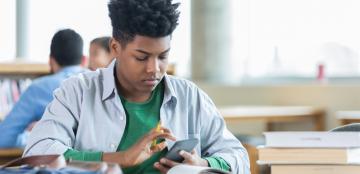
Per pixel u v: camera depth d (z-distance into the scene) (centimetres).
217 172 158
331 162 170
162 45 166
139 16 162
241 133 493
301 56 506
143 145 159
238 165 181
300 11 504
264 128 486
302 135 172
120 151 169
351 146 170
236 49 533
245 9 532
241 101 502
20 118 310
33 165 141
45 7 561
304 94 473
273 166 172
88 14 550
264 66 526
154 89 183
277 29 518
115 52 174
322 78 480
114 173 129
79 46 322
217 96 509
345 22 482
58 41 319
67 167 134
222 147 188
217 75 531
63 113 178
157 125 169
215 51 531
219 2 529
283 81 513
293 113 443
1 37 564
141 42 165
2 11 564
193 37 536
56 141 172
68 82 185
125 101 180
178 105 186
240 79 534
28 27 565
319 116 457
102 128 177
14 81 405
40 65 389
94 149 176
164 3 164
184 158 167
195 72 536
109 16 172
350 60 481
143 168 170
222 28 530
